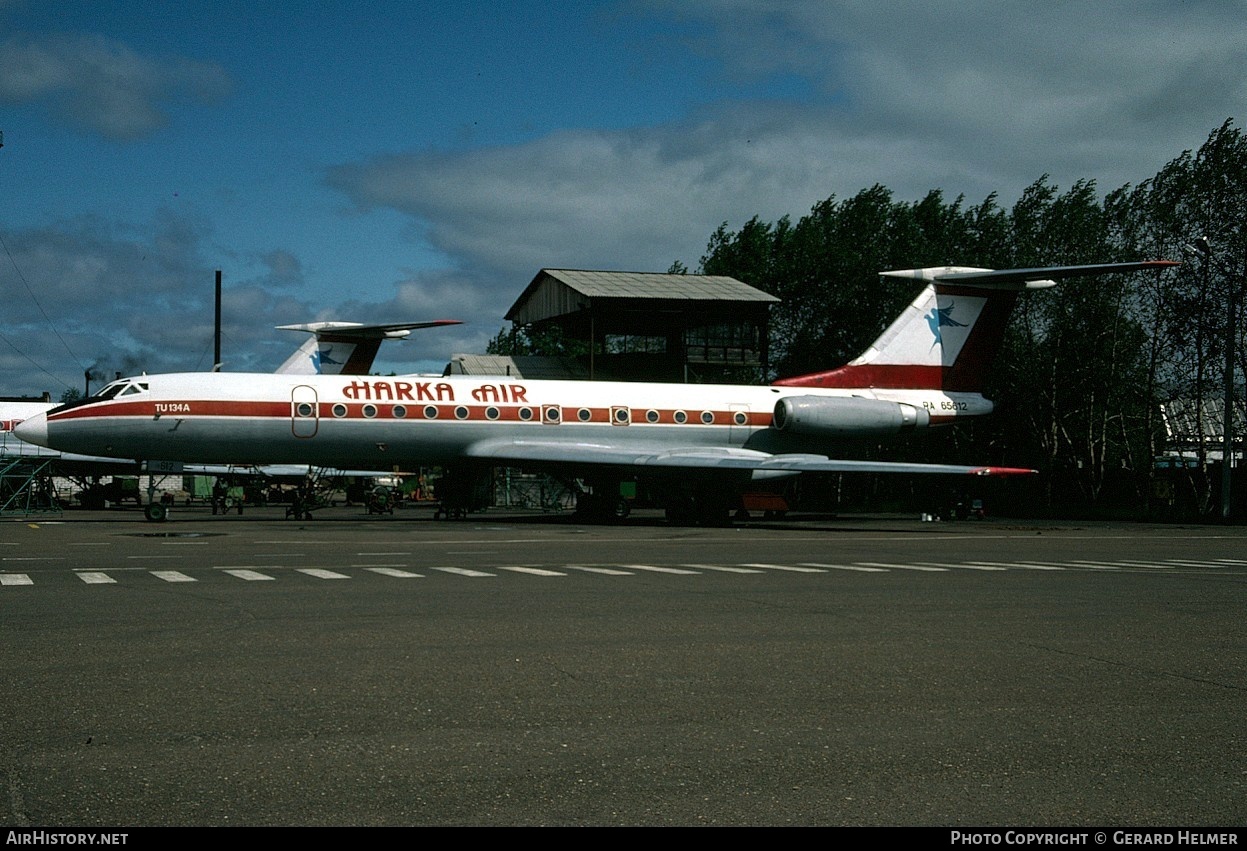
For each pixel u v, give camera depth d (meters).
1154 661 8.98
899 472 32.47
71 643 9.23
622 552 20.75
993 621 11.27
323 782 5.35
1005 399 56.25
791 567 17.55
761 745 6.13
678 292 57.50
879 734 6.42
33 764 5.61
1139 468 53.62
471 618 10.97
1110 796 5.30
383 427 33.06
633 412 36.19
